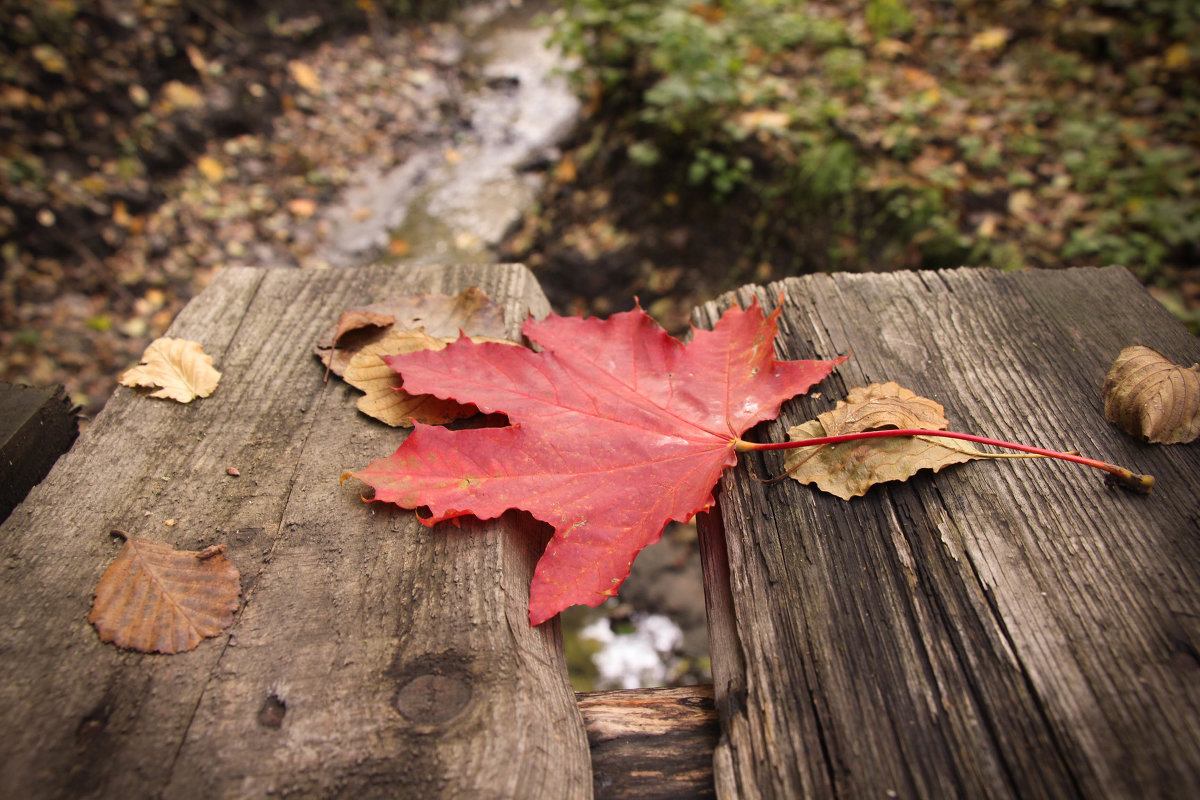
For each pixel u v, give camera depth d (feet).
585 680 2.18
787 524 0.85
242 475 0.90
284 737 0.71
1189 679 0.72
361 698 0.73
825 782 0.70
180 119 3.22
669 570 2.45
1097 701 0.71
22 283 2.59
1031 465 0.87
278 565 0.82
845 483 0.86
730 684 0.78
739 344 0.97
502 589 0.80
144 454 0.92
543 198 3.43
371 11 4.19
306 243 3.18
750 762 0.72
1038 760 0.69
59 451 1.02
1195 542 0.80
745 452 0.92
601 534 0.81
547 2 4.69
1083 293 1.06
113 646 0.77
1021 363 0.98
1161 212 2.81
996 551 0.81
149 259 2.86
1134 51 3.51
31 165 2.74
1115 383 0.91
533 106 3.89
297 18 3.89
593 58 3.63
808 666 0.76
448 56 4.25
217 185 3.19
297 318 1.08
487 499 0.82
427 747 0.70
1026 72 3.51
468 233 3.29
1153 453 0.87
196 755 0.70
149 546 0.83
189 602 0.79
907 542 0.83
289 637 0.77
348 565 0.82
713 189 3.14
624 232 3.25
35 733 0.72
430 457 0.84
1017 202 2.93
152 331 2.70
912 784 0.69
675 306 3.08
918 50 3.65
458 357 0.91
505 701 0.73
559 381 0.91
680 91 2.98
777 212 3.03
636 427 0.89
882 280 1.09
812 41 3.62
